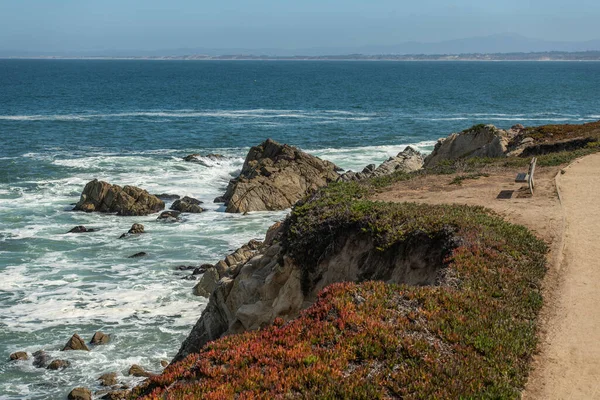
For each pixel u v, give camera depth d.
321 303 14.95
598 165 31.48
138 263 36.19
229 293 24.27
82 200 48.00
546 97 153.75
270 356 12.95
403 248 19.64
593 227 20.83
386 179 31.75
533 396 11.86
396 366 12.54
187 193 53.62
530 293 15.88
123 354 25.83
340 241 21.53
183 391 11.84
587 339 13.75
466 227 19.36
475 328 13.84
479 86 199.12
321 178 54.50
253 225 44.19
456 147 50.16
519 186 27.53
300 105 134.88
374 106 132.88
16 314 29.16
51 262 36.16
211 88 185.38
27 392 22.91
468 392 11.69
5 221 44.09
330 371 12.19
